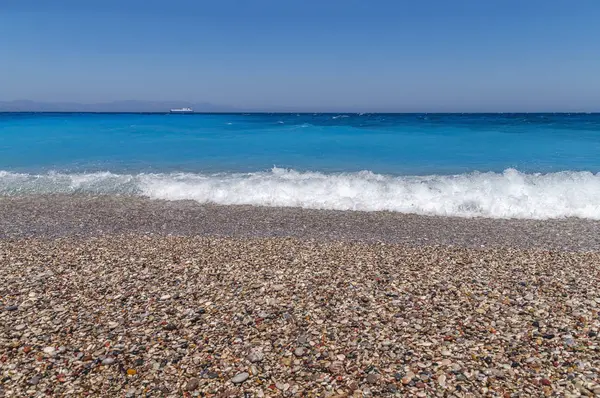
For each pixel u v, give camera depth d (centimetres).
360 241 1104
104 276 836
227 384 510
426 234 1182
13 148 2778
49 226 1256
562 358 544
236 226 1264
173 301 725
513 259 942
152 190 1698
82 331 625
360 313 678
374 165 2181
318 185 1681
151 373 530
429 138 3231
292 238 1121
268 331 627
